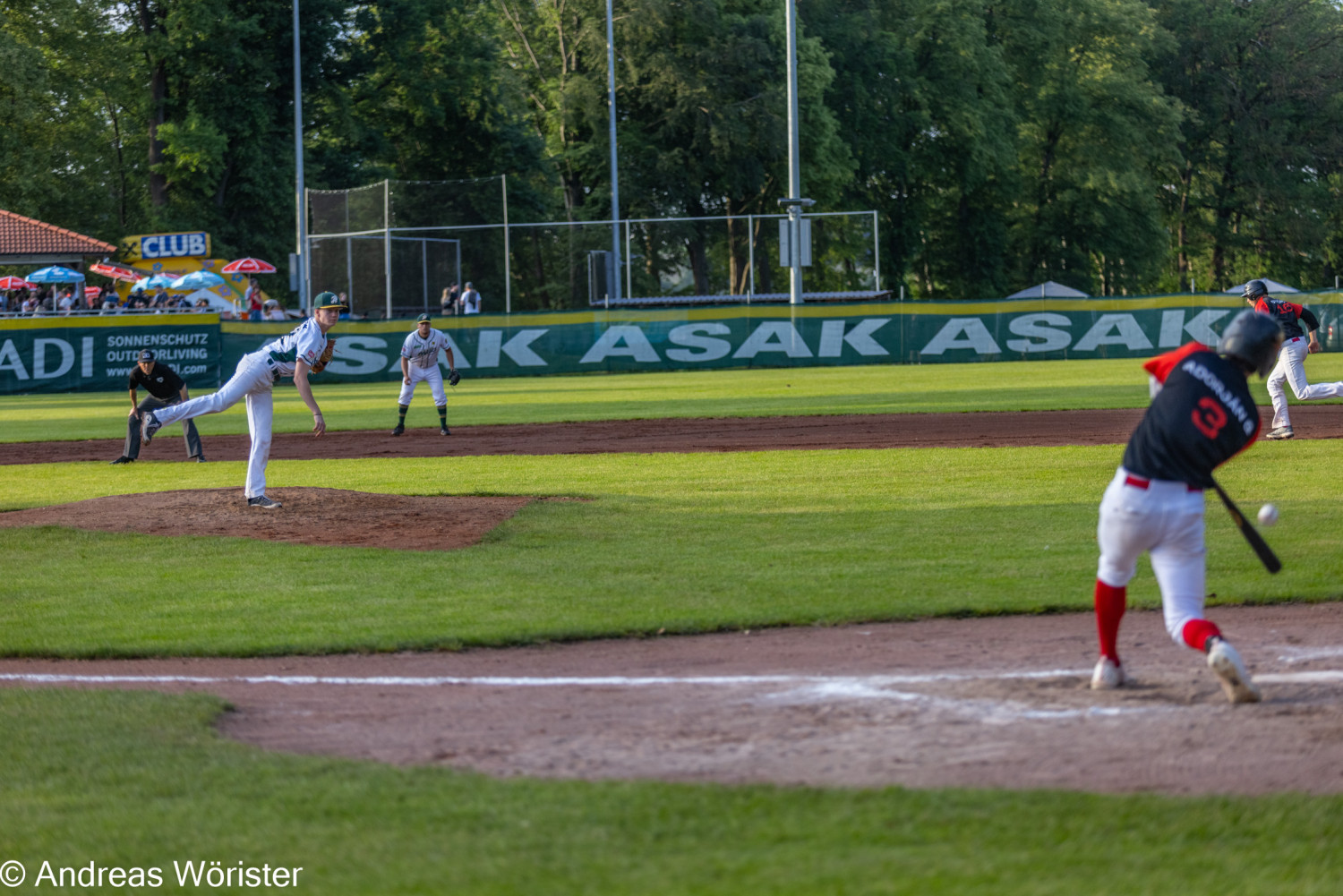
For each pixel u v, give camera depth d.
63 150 90.19
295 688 10.06
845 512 18.23
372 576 14.48
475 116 96.31
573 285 72.12
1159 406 8.59
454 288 67.31
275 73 87.06
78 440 34.38
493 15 99.56
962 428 30.66
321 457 28.38
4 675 10.72
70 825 7.01
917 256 111.94
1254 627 11.30
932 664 10.24
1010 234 112.62
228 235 86.50
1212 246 123.06
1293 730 8.19
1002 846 6.33
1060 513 17.62
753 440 29.30
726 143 83.88
